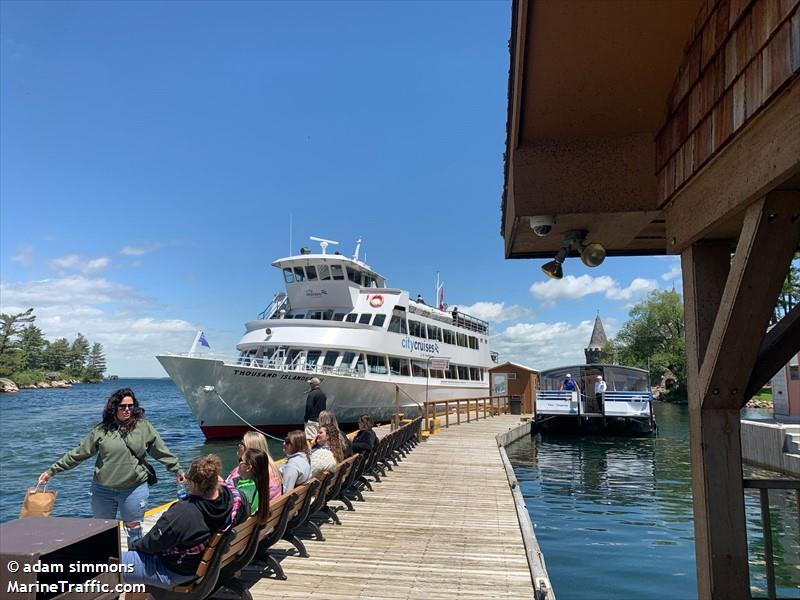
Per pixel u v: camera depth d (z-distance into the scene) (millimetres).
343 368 24297
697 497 4090
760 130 3055
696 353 4133
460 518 8367
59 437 31016
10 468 21266
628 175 5039
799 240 3129
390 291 26812
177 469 5094
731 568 3855
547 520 11312
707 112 3771
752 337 3541
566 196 5070
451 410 32250
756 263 3230
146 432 4926
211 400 22078
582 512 12047
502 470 12914
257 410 22641
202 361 21500
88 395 91812
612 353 92375
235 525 4375
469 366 36656
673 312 70250
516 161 5176
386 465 12688
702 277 4184
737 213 3469
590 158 5094
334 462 7660
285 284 27203
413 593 5391
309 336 24328
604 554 8977
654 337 72688
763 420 22953
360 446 10047
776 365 3967
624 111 4824
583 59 4430
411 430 16172
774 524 10812
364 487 10609
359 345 24766
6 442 28797
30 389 120750
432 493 10273
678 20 4086
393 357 27250
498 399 31797
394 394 26625
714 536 3889
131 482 4809
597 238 6008
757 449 17344
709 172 3818
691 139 4090
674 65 4398
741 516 3896
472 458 14828
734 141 3381
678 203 4488
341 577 5777
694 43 4027
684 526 10797
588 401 29125
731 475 3930
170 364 21516
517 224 5680
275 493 5773
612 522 11133
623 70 4492
